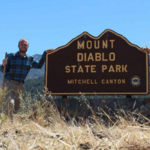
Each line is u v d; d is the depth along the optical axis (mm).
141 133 3225
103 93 7445
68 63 7594
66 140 3225
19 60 6105
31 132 3631
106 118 6789
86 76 7523
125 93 7414
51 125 4426
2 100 5086
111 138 3176
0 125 4113
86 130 3631
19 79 6082
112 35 7582
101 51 7559
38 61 6672
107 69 7508
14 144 2938
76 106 7355
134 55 7496
